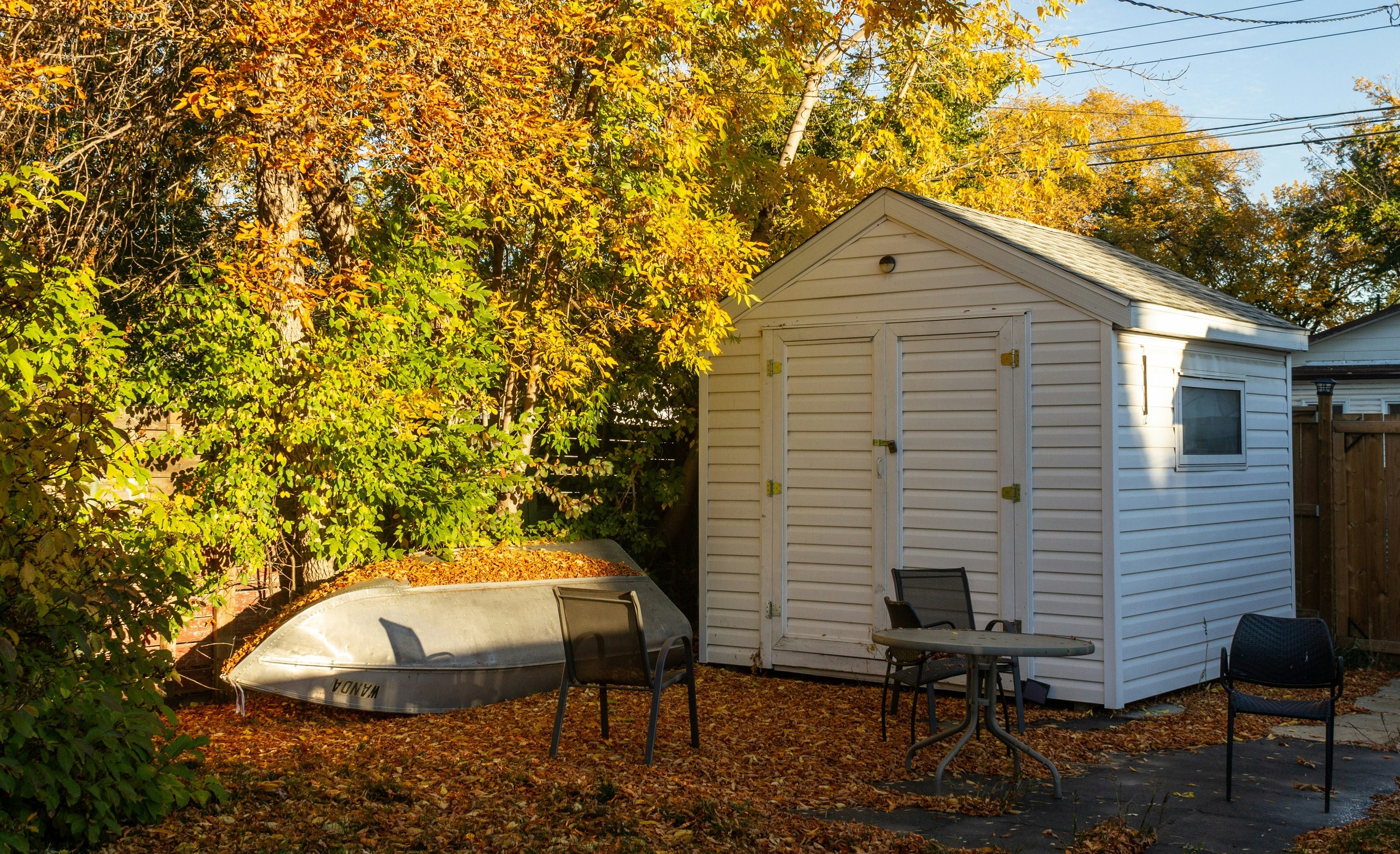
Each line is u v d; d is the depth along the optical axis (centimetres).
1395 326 1973
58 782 456
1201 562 890
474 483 929
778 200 1322
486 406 1010
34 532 466
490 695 823
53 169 841
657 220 884
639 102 902
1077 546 806
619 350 1078
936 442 869
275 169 841
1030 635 621
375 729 734
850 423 911
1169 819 540
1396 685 909
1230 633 923
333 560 895
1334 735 727
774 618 941
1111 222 2978
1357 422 1017
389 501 879
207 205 1101
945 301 868
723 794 573
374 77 796
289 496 858
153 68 906
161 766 518
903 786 602
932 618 746
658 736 715
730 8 1084
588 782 585
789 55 1230
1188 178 3122
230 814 514
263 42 769
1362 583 1012
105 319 712
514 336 984
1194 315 862
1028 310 831
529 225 1002
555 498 1089
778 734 723
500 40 833
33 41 812
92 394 698
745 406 972
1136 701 826
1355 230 2873
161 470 819
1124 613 799
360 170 857
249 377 802
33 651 478
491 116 821
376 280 896
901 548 880
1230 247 3064
